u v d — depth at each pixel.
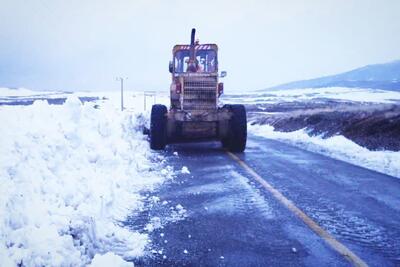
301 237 3.73
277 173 7.09
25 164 3.80
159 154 9.40
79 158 5.17
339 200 5.15
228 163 8.21
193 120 9.82
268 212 4.55
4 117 4.84
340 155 9.87
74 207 3.78
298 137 15.32
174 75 10.85
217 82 10.14
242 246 3.48
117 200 4.66
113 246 3.40
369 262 3.17
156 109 10.02
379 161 8.66
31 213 3.16
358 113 15.48
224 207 4.75
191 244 3.52
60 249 2.80
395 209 4.75
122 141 7.96
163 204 4.85
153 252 3.32
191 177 6.61
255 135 18.12
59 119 5.88
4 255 2.55
